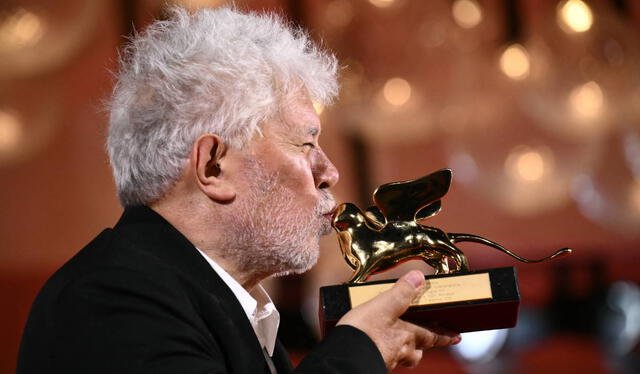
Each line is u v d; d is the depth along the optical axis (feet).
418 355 14.42
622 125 63.52
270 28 16.47
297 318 59.06
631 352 62.03
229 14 16.49
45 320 13.43
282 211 15.29
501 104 64.28
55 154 60.54
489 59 62.95
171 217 15.08
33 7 57.82
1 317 58.39
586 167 65.67
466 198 67.00
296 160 15.43
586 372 58.80
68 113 60.13
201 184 14.98
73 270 14.08
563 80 62.54
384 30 60.34
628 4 60.80
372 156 64.39
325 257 59.57
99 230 60.95
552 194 66.59
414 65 61.82
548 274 66.54
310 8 59.52
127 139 15.29
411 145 64.75
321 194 15.83
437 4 61.41
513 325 15.21
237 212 15.10
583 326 64.44
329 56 18.02
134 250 14.08
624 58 61.16
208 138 14.99
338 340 13.29
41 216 60.44
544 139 65.36
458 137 64.75
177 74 15.21
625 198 65.57
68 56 59.31
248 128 15.14
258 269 15.55
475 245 67.00
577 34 61.36
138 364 12.60
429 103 62.90
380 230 15.48
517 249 66.90
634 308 64.49
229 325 14.11
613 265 66.64
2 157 59.62
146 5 59.00
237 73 15.29
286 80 15.75
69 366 12.76
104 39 59.67
